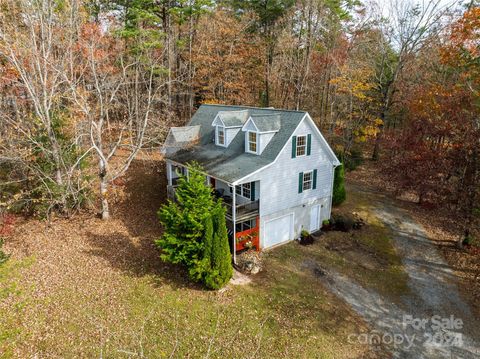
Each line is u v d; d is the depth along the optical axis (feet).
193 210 49.75
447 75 105.60
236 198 68.95
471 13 73.00
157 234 67.46
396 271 58.39
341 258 62.23
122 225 71.15
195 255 49.75
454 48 77.77
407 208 84.12
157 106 114.42
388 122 135.44
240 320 45.32
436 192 71.61
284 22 120.78
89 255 58.80
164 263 57.31
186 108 124.98
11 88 78.23
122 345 39.88
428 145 78.89
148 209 79.51
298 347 41.37
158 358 38.37
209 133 82.07
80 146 76.48
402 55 112.88
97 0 106.63
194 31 123.44
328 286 53.83
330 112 125.59
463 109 70.08
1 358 37.24
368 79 111.75
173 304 47.65
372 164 118.11
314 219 72.33
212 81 117.29
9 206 63.16
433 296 52.03
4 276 51.85
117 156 105.70
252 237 62.03
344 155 112.47
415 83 114.21
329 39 127.65
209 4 111.34
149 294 49.32
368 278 56.29
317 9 114.42
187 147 80.79
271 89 129.49
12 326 42.04
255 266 56.75
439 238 69.41
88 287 50.16
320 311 47.93
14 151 65.87
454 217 68.23
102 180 71.00
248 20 123.24
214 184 75.20
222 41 117.70
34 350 38.65
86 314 44.62
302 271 57.67
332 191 74.69
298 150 64.69
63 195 64.54
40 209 67.36
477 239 64.08
